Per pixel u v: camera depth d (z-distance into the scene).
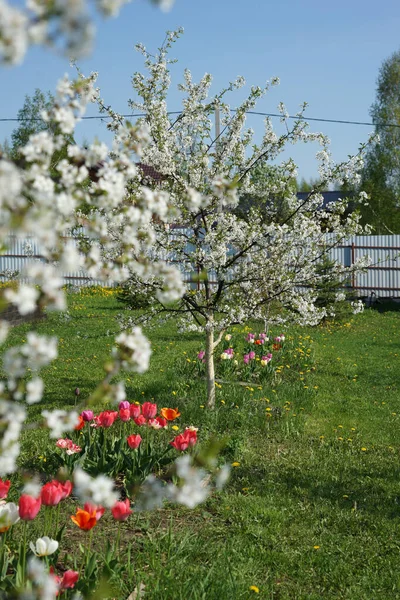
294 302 7.53
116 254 4.80
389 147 36.81
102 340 13.05
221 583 3.53
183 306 7.80
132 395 8.32
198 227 7.32
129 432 6.49
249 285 7.62
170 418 5.49
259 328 15.21
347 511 5.05
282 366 10.70
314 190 7.62
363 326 17.12
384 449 6.74
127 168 2.62
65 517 4.57
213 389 7.81
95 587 3.13
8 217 1.50
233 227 7.20
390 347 13.77
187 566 3.77
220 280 7.45
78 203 2.02
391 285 22.78
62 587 2.69
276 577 3.98
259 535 4.50
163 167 7.03
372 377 10.48
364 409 8.41
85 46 1.25
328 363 11.41
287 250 7.32
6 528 2.92
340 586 3.93
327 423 7.68
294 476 5.75
